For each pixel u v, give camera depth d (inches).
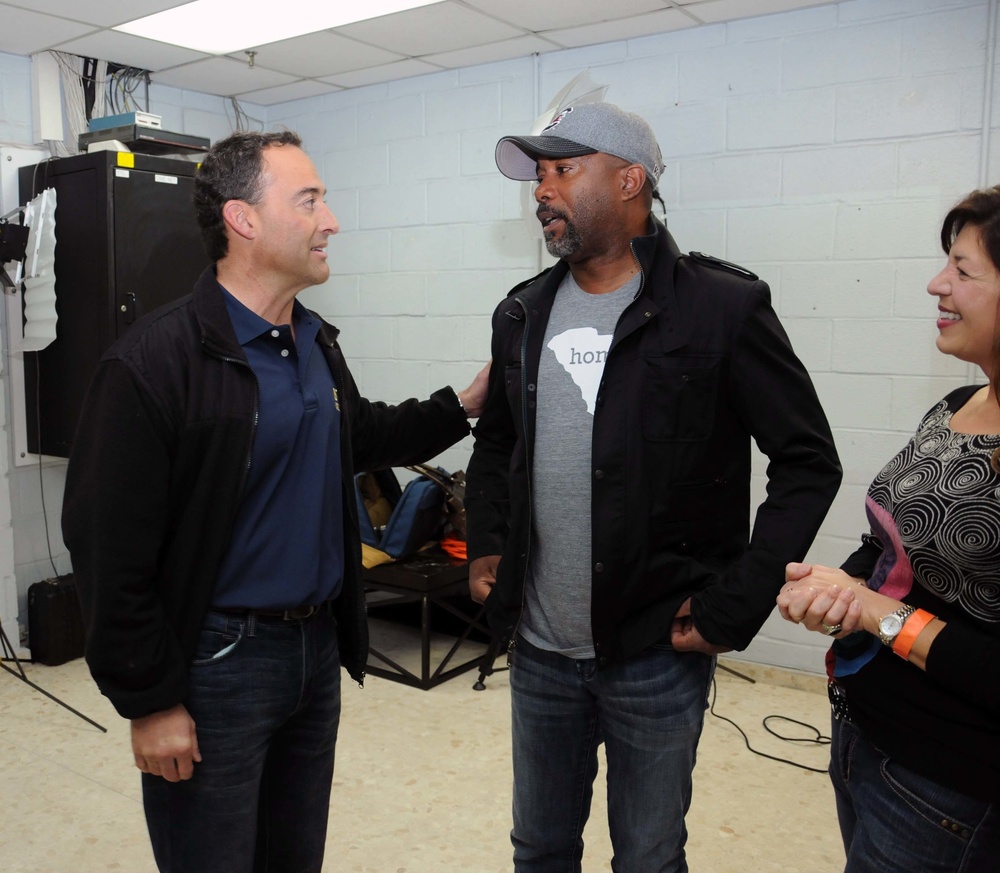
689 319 55.6
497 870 84.4
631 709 57.8
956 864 42.2
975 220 42.6
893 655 45.1
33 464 141.5
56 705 122.3
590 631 58.8
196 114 164.7
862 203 119.0
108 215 124.0
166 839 55.0
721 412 56.2
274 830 61.8
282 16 123.5
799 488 54.4
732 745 110.4
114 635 48.4
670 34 130.3
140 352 50.2
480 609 145.1
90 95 144.5
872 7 115.3
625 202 57.3
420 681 128.0
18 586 142.9
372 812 94.5
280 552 54.1
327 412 57.2
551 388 59.3
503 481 68.6
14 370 137.7
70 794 98.0
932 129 113.5
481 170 150.6
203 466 51.2
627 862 59.7
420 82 155.3
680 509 56.2
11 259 127.6
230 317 53.3
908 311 117.6
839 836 90.0
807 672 129.1
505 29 129.6
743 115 126.0
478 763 105.5
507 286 150.5
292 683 55.6
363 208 165.5
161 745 50.6
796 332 125.6
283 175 52.2
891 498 45.9
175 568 51.5
